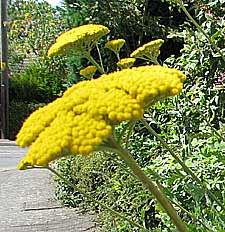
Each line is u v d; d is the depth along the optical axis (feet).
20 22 69.67
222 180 11.77
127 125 5.49
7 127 55.16
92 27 8.93
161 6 27.12
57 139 5.03
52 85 59.88
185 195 12.55
